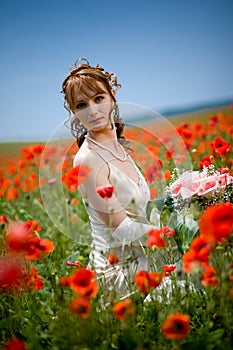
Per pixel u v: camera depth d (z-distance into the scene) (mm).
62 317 2248
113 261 2379
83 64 2715
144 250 2625
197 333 2266
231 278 2180
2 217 3264
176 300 2326
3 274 2250
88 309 2053
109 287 2604
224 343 2180
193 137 4977
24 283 2379
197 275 2383
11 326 2412
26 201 4574
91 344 2186
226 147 3355
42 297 2688
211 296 2252
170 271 2301
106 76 2691
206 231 2076
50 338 2320
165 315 2277
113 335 2156
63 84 2703
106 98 2648
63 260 3393
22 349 2113
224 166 3400
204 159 3385
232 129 4992
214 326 2330
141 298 2455
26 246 2215
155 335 2262
